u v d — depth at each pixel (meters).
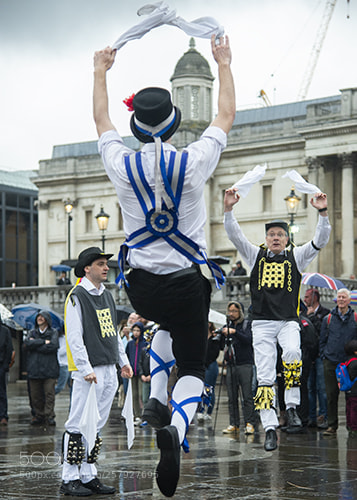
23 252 71.75
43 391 14.98
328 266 54.34
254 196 56.59
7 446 10.74
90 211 63.47
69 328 6.81
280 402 13.09
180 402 4.32
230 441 11.27
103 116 4.59
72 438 6.67
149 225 4.21
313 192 6.46
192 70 63.56
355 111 52.38
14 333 37.78
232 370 12.75
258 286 7.82
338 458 8.98
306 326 12.69
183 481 7.21
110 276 39.38
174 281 4.19
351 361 11.93
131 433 6.30
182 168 4.16
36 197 72.94
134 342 15.45
